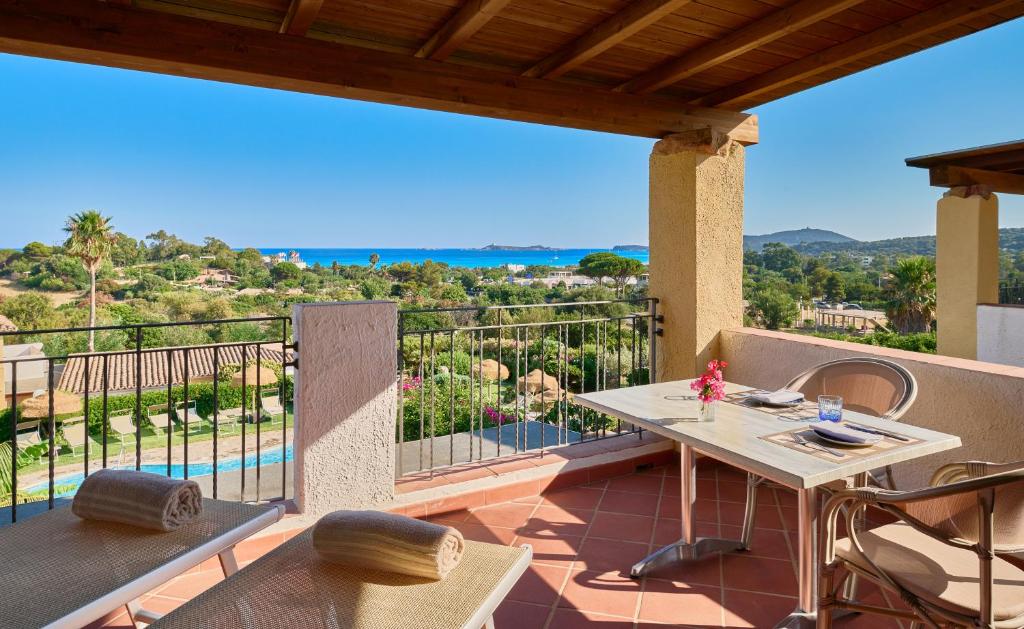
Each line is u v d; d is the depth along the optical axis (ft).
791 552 9.46
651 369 14.32
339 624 4.71
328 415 9.70
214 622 4.75
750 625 7.50
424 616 4.81
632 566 9.00
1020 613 4.77
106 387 8.57
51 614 4.54
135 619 7.39
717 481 12.80
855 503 5.82
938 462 9.67
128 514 6.00
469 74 11.05
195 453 48.62
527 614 7.79
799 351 11.89
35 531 6.00
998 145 18.95
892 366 8.79
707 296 13.55
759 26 9.91
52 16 8.04
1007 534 4.83
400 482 11.08
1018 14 9.18
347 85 10.00
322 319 9.55
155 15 8.64
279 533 9.37
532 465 12.07
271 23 9.82
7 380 62.59
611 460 13.06
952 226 22.17
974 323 21.61
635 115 12.78
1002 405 8.84
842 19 9.80
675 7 8.71
